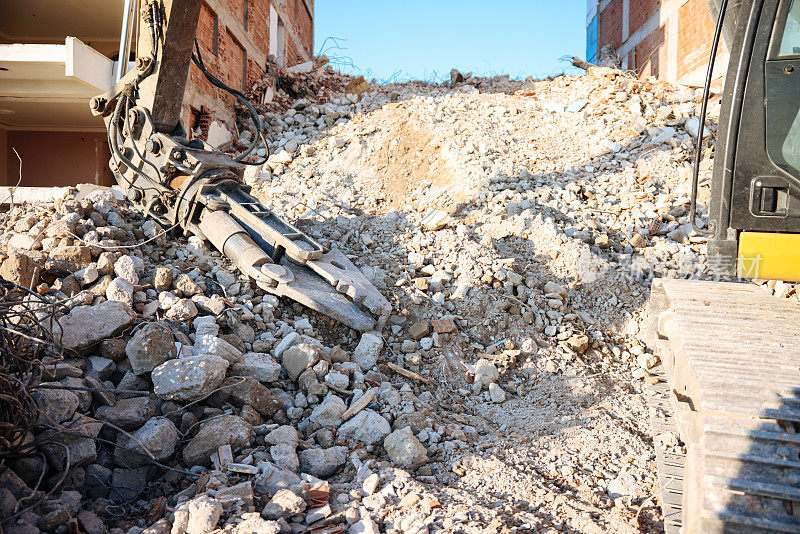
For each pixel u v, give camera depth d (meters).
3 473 3.10
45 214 6.27
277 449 3.94
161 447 3.76
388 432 4.42
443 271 6.69
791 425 2.48
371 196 8.73
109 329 4.41
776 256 3.30
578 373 5.79
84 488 3.57
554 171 9.20
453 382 5.52
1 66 8.65
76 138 13.05
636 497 3.94
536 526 3.46
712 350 2.97
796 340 3.12
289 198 8.32
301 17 18.27
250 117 11.31
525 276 6.86
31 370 3.53
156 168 6.59
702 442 2.56
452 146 9.62
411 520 3.37
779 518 2.31
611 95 11.30
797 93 3.22
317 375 4.80
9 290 3.81
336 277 5.97
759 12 3.25
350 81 14.00
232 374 4.61
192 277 5.77
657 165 9.11
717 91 11.61
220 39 10.44
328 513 3.39
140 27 7.00
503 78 14.38
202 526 3.07
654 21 17.39
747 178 3.31
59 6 11.35
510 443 4.66
